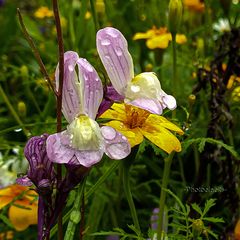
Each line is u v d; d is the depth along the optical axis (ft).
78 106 0.40
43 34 1.21
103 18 0.87
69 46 0.93
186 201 0.64
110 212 0.69
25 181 0.42
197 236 0.49
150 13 0.96
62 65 0.39
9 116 0.93
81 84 0.40
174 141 0.45
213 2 0.94
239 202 0.65
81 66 0.40
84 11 0.74
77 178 0.39
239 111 0.75
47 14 1.00
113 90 0.42
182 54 0.85
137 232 0.49
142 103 0.42
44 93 0.90
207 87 0.72
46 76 0.39
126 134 0.44
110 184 0.70
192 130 0.69
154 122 0.46
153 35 0.82
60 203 0.40
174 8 0.60
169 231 0.62
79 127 0.38
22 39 1.18
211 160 0.63
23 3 1.41
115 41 0.42
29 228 0.72
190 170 0.76
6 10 1.31
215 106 0.64
